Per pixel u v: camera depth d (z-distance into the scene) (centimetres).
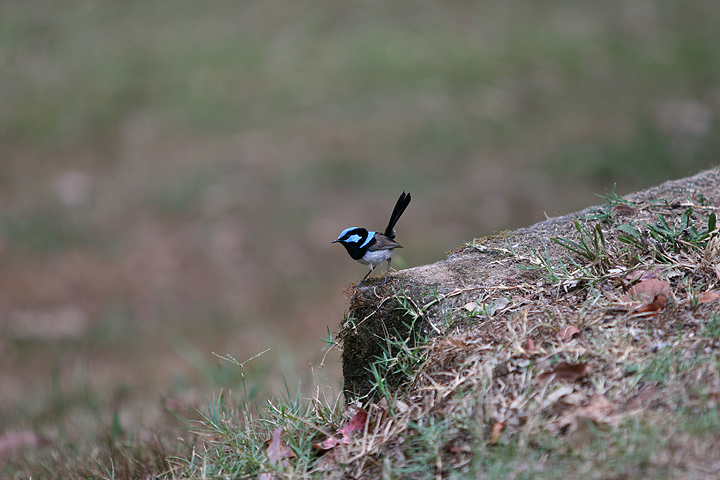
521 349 466
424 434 427
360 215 1603
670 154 1802
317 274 1463
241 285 1450
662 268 520
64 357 1240
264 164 1770
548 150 1806
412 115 1908
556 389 426
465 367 475
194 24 2434
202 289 1447
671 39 2311
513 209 1620
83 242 1585
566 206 1630
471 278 567
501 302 532
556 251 589
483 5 2459
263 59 2212
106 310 1389
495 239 627
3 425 935
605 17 2419
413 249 1500
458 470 394
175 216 1648
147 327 1329
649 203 638
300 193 1675
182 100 2062
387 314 551
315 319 1321
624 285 512
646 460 344
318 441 489
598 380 423
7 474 710
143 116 2005
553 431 393
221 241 1556
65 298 1430
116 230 1620
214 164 1798
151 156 1850
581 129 1861
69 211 1680
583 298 518
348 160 1758
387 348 549
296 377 961
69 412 966
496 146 1811
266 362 1092
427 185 1686
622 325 467
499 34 2291
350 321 562
